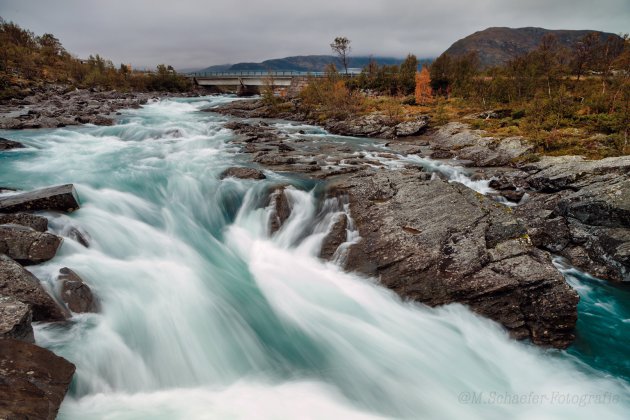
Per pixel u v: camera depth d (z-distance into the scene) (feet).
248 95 290.76
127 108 171.63
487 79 204.13
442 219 42.88
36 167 65.05
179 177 60.18
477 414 28.37
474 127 117.60
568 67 198.18
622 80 140.46
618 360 33.53
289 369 31.17
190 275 38.78
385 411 28.17
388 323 36.60
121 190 54.44
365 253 42.37
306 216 50.62
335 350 33.50
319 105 174.81
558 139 90.48
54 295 29.35
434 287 37.22
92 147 85.66
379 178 54.85
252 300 37.37
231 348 32.12
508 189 68.85
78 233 39.40
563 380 31.53
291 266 43.65
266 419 25.54
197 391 27.63
